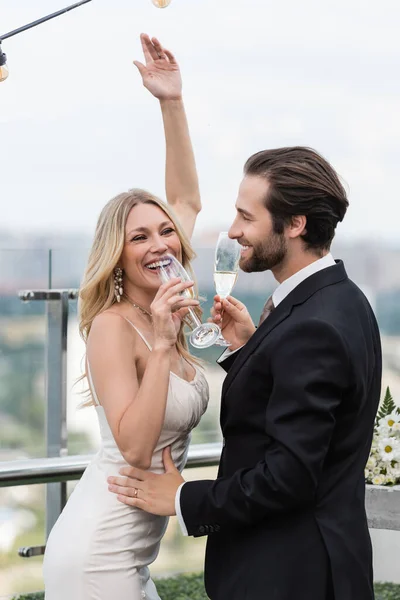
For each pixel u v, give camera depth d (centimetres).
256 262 240
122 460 263
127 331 260
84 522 262
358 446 236
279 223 235
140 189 273
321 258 240
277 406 222
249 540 235
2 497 344
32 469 322
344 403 228
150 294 272
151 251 263
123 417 243
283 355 223
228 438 242
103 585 259
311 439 217
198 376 282
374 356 242
